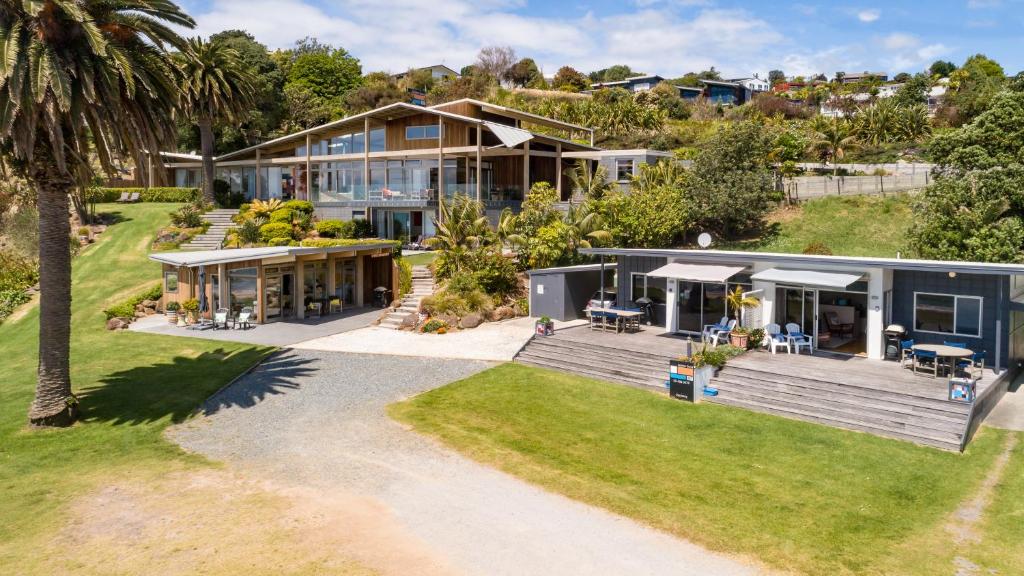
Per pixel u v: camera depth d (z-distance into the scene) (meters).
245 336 31.19
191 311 34.03
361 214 51.53
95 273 42.41
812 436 18.80
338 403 21.69
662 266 28.97
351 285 39.94
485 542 12.80
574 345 27.50
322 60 98.19
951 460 17.17
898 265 23.06
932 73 139.25
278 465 16.69
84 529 13.34
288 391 22.95
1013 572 12.13
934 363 21.55
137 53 19.77
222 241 47.03
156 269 43.09
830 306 26.17
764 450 17.86
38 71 17.14
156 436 18.98
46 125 17.80
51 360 19.83
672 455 17.53
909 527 13.82
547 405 21.53
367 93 90.81
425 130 50.12
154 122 20.38
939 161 44.16
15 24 17.33
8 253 45.00
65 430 19.58
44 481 15.88
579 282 34.28
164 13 20.52
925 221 37.72
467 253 36.28
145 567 11.84
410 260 42.91
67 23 18.25
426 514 13.98
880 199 50.25
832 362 23.77
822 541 13.14
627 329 30.03
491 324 33.38
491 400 21.95
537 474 16.16
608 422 20.03
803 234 48.03
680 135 74.25
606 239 38.44
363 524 13.49
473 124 47.97
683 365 22.16
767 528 13.62
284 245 43.81
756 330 25.84
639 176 48.88
